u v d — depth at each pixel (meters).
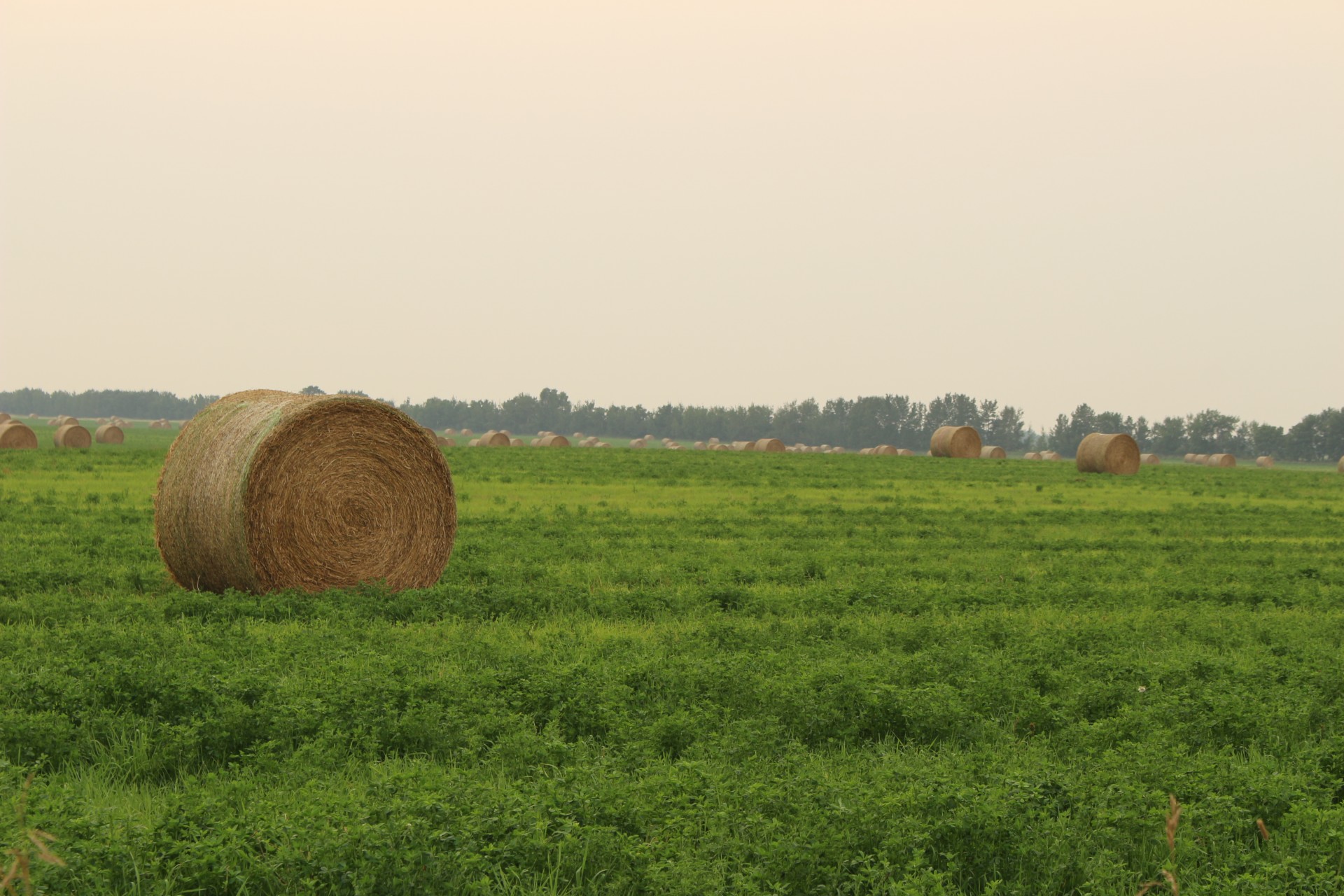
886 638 20.19
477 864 9.69
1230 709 15.15
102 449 87.56
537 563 28.97
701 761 12.70
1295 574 30.39
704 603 23.39
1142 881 10.16
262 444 24.17
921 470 80.81
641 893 9.82
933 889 9.59
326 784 11.67
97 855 9.44
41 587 23.59
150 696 14.52
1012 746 14.15
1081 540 36.78
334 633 19.42
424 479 26.69
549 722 14.30
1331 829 11.01
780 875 9.88
